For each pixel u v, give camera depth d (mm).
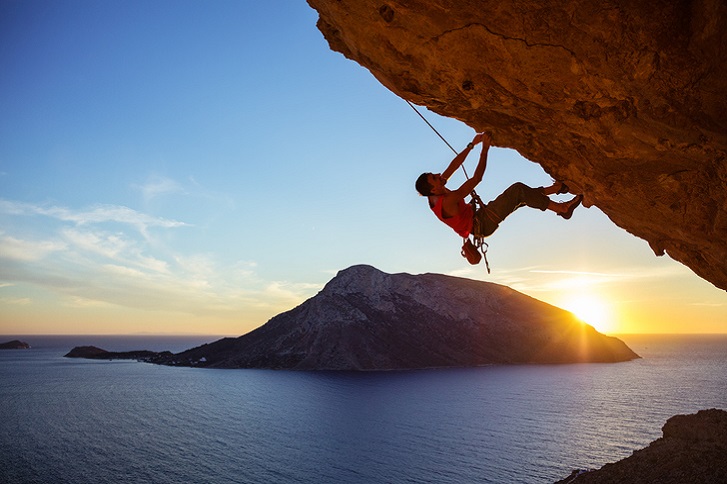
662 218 7867
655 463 19906
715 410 26172
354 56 7820
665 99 6000
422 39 6512
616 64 5859
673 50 5535
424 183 6500
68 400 130500
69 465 70750
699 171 6695
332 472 65812
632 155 6906
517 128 7570
